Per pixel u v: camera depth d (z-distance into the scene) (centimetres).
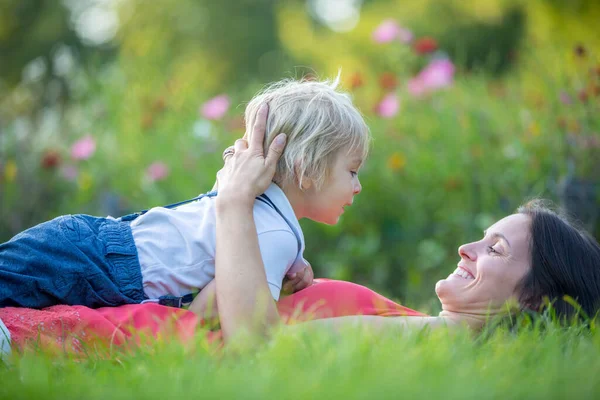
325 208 250
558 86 423
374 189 503
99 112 634
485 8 1295
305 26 1906
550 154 418
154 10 1950
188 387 160
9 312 217
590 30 726
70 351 201
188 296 232
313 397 147
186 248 230
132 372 174
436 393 149
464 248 238
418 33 1339
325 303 241
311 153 240
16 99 664
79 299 229
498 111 499
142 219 239
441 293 236
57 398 158
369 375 158
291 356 174
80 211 545
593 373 164
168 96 635
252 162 233
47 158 526
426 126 506
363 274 494
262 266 218
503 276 228
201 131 532
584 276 230
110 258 230
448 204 481
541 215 238
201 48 1928
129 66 698
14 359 188
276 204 234
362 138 253
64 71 680
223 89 1803
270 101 250
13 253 227
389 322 221
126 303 229
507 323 226
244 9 1967
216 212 227
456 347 187
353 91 561
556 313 228
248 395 150
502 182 445
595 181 391
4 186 534
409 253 486
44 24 1911
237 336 195
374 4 1606
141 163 566
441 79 508
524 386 157
